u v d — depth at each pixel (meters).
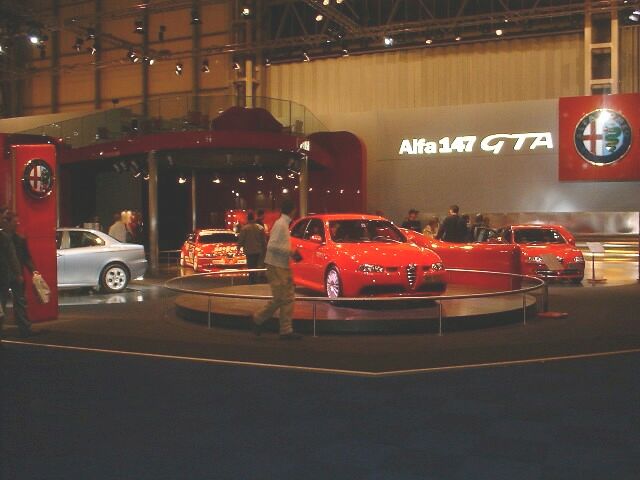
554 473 5.18
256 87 38.62
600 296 16.20
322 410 6.95
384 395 7.50
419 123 32.69
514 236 20.53
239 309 12.89
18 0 41.06
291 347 10.35
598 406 6.99
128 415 6.84
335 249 13.12
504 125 31.25
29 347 10.55
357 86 36.91
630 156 28.84
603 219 29.75
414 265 12.54
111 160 27.55
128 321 13.15
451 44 34.81
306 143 26.42
